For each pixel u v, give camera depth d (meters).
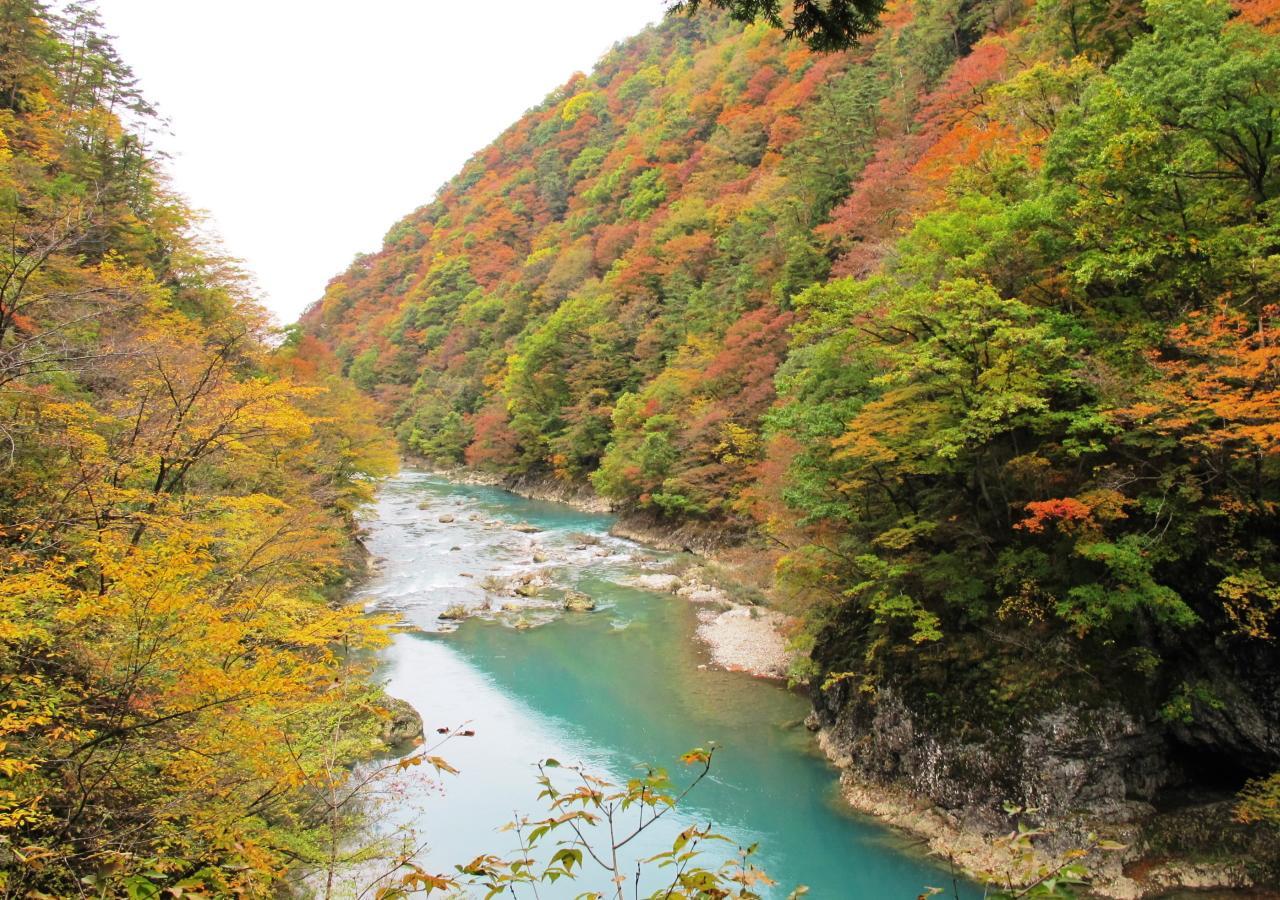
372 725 12.98
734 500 36.41
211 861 7.18
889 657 17.48
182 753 8.00
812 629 20.16
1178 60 15.93
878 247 27.52
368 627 10.35
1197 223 15.12
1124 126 15.62
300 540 14.62
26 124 24.75
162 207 28.38
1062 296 16.91
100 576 9.62
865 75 47.78
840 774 17.56
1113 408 14.24
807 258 39.69
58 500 10.20
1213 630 14.20
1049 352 15.23
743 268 48.59
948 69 42.47
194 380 12.77
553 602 31.39
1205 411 12.93
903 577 17.66
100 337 13.77
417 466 82.31
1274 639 13.30
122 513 10.20
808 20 6.46
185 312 26.61
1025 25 37.00
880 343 17.84
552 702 21.67
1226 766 14.62
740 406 38.78
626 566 37.62
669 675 23.59
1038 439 16.78
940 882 13.62
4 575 7.99
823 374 19.58
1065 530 14.88
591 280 74.81
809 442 18.91
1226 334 12.68
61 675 8.18
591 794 3.85
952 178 23.25
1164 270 15.52
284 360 32.50
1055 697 14.58
